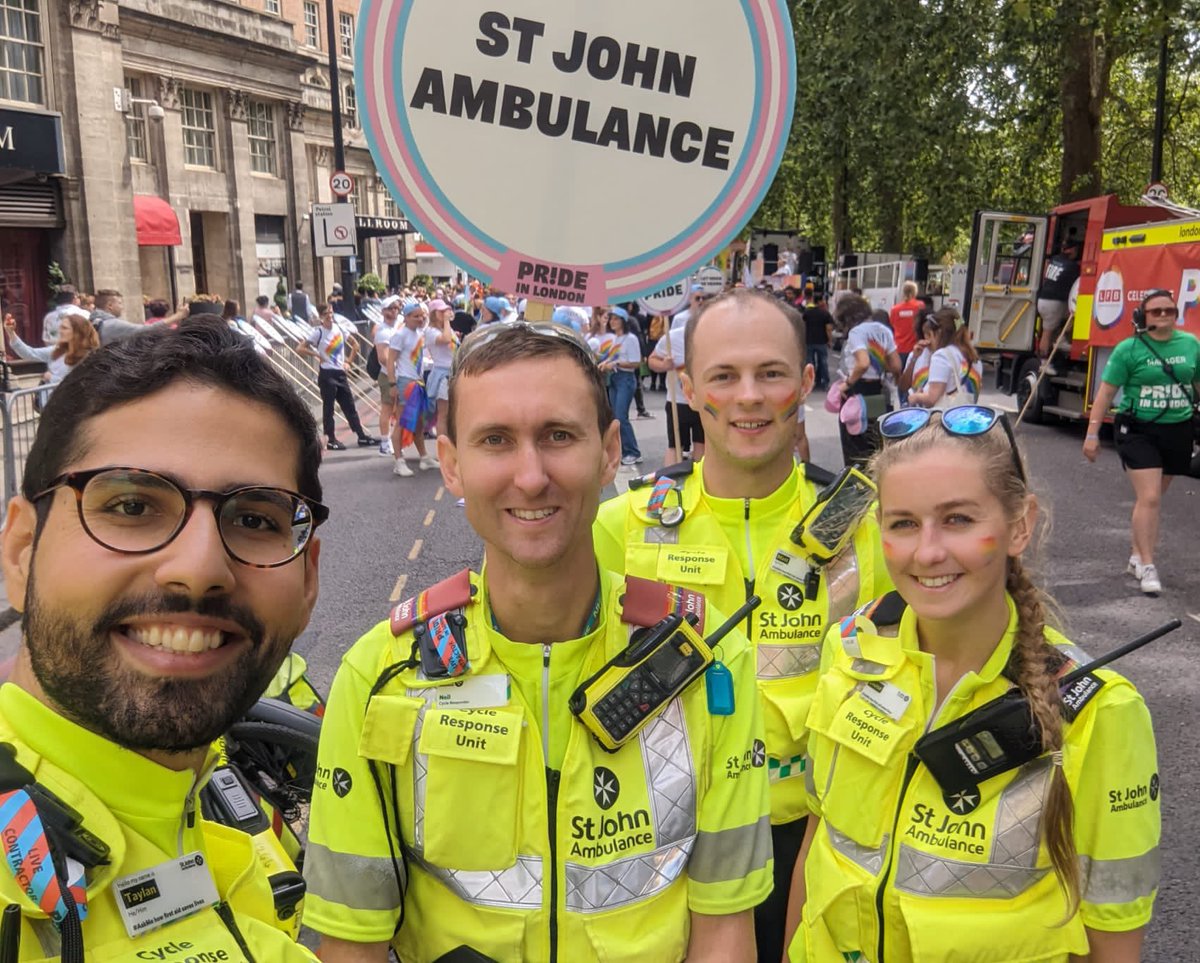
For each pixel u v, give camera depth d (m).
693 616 1.57
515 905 1.46
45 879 0.89
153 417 0.99
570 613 1.52
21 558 1.03
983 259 16.67
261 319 15.70
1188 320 10.87
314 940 2.72
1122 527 8.25
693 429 9.17
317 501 1.13
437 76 1.88
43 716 0.98
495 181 1.94
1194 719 4.59
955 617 1.73
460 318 21.33
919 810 1.75
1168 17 15.14
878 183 29.73
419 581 6.97
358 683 1.53
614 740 1.47
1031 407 14.73
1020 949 1.66
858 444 7.78
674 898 1.50
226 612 0.99
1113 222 13.15
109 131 20.20
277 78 30.97
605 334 11.17
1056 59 20.11
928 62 18.95
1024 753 1.66
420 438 11.27
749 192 2.03
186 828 1.07
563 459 1.44
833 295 30.75
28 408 7.42
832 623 2.35
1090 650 5.53
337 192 21.31
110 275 20.45
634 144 1.98
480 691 1.49
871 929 1.78
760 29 1.97
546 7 1.90
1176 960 2.96
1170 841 3.60
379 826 1.50
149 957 0.97
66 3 19.03
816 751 1.93
